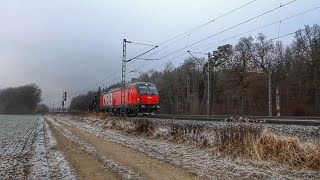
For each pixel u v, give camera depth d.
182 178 10.83
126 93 48.00
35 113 166.25
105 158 14.78
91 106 84.62
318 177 10.66
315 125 20.31
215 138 16.66
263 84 76.56
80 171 12.10
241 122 16.36
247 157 13.66
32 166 13.11
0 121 57.94
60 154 16.30
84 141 22.30
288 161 12.41
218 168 12.25
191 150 16.52
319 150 12.09
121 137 24.33
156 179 10.70
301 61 72.56
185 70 95.44
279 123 22.14
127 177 10.93
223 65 82.62
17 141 22.97
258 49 76.12
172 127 21.30
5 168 12.77
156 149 17.25
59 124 47.50
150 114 46.31
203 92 94.12
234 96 76.31
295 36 74.25
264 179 10.50
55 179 10.82
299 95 72.31
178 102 92.56
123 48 38.94
